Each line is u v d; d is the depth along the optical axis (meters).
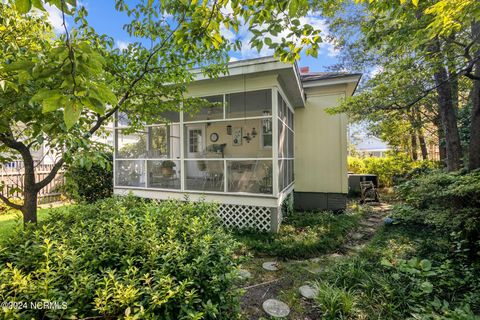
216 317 1.81
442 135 7.93
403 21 3.17
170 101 3.71
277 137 4.89
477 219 3.12
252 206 5.14
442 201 3.93
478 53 3.53
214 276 1.77
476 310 2.30
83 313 1.34
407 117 8.71
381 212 6.75
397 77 4.29
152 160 6.20
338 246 4.29
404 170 9.96
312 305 2.61
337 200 7.11
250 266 3.54
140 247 1.84
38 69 0.89
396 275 2.79
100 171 6.90
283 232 4.89
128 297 1.33
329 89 7.28
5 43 1.87
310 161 7.43
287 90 6.03
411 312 2.34
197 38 2.14
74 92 0.89
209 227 2.37
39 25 2.74
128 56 3.04
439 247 3.46
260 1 1.86
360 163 11.31
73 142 1.98
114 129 6.61
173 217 2.48
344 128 7.11
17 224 2.05
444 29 2.47
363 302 2.50
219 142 8.05
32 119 1.77
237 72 4.80
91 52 0.93
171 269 1.68
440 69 4.11
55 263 1.57
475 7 2.14
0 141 2.17
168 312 1.48
